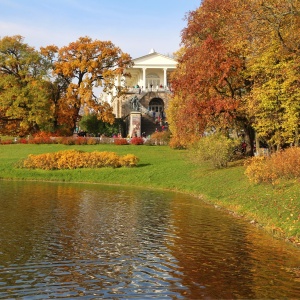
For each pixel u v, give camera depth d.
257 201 22.58
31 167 44.34
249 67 30.70
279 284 11.54
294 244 15.70
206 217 21.31
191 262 13.48
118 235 17.02
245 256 14.17
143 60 92.44
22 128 68.12
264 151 39.88
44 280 11.63
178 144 50.12
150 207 24.50
